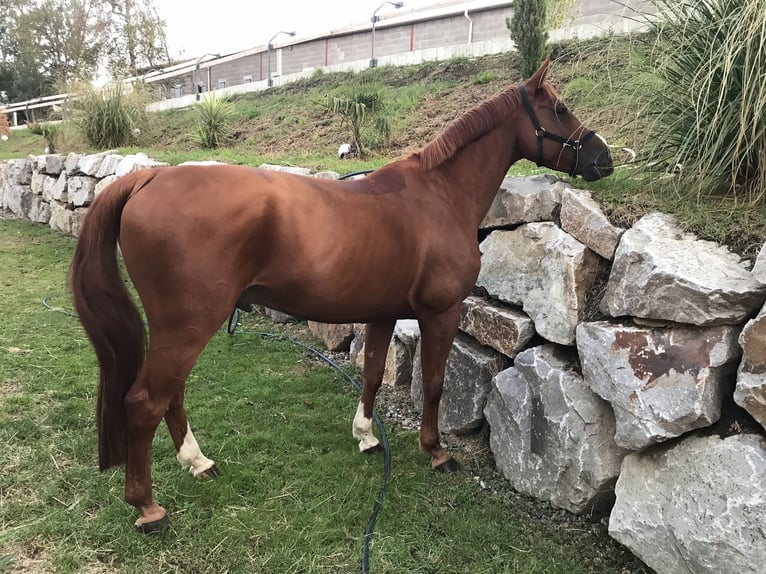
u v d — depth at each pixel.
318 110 8.09
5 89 27.83
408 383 3.33
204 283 1.76
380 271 2.05
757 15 1.94
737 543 1.53
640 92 2.46
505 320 2.50
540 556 1.98
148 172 1.86
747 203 2.08
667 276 1.78
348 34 12.22
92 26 26.70
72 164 7.46
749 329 1.59
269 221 1.82
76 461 2.39
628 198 2.24
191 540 1.96
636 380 1.84
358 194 2.05
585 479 2.09
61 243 7.06
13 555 1.80
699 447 1.71
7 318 4.20
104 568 1.82
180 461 2.31
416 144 5.66
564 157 2.36
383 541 2.00
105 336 1.82
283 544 1.97
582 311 2.18
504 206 2.60
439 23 10.45
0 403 2.83
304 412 3.00
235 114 9.17
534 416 2.28
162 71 16.55
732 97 2.15
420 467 2.51
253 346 3.95
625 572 1.91
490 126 2.31
